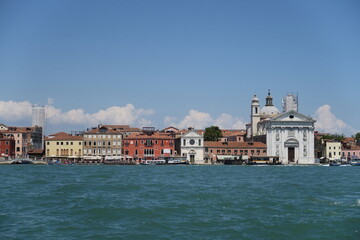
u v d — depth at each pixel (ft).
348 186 249.55
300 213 157.07
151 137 641.81
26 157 619.26
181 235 126.11
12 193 209.26
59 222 142.00
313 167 558.15
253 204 175.01
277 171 427.33
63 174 347.36
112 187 236.02
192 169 460.55
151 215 152.56
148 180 288.30
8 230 131.64
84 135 632.79
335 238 125.18
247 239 122.62
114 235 125.90
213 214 154.40
